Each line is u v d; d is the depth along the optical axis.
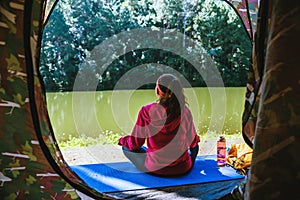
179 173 2.35
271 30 1.15
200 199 1.95
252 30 2.18
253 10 2.14
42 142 1.58
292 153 1.13
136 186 2.17
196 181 2.26
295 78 1.11
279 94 1.13
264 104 1.16
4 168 1.57
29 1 1.49
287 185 1.14
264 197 1.17
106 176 2.35
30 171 1.59
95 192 1.72
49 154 1.59
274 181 1.15
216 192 2.06
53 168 1.61
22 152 1.58
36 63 1.54
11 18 1.49
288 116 1.12
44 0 1.51
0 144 1.56
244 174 2.37
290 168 1.13
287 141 1.13
